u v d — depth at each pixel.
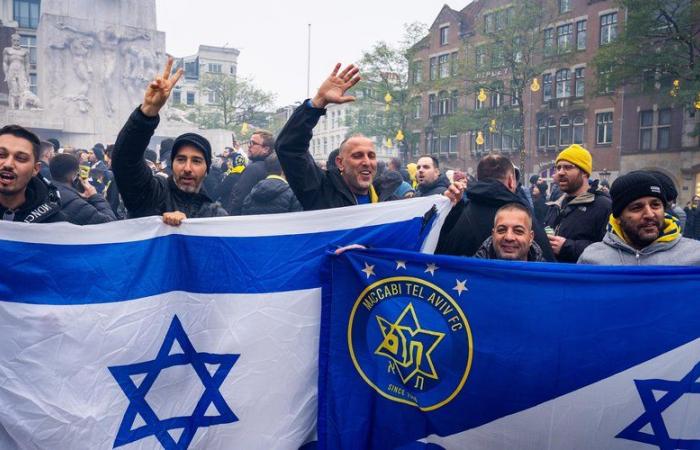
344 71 3.36
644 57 30.41
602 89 33.00
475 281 2.75
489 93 47.09
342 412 2.83
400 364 2.80
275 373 2.93
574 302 2.67
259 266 2.97
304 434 2.93
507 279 2.72
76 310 2.76
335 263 2.93
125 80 25.09
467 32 49.66
